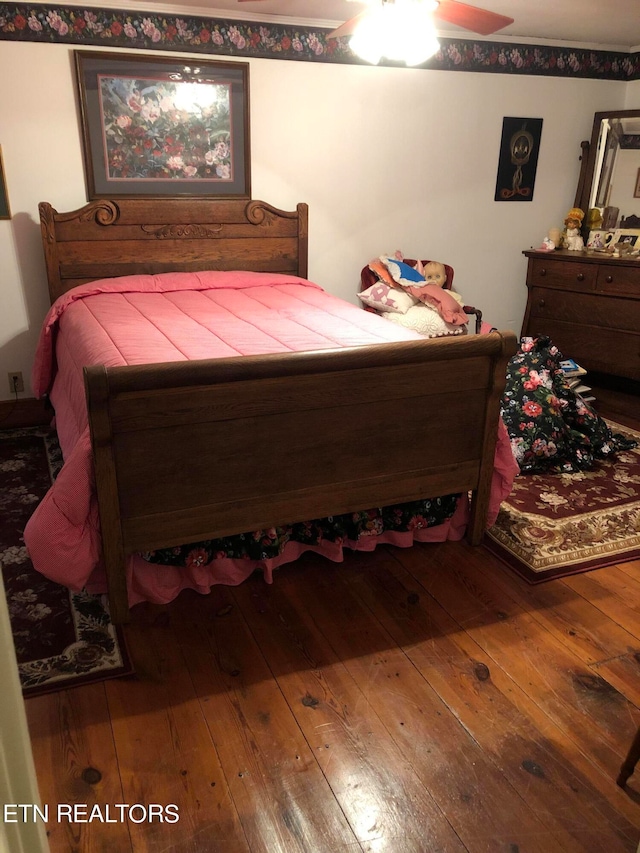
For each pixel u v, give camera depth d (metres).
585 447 3.25
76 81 3.35
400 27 2.29
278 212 3.84
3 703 0.62
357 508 2.26
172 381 1.82
